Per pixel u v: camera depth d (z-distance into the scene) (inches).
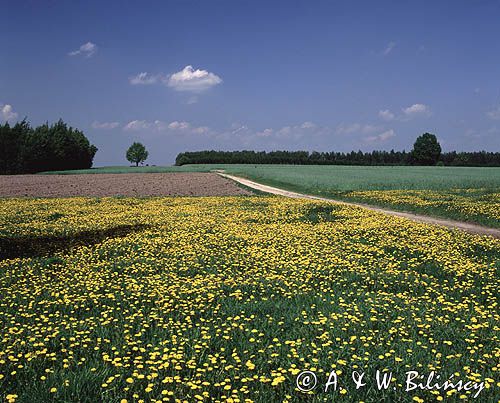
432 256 531.8
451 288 416.2
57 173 3796.8
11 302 372.2
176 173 3447.3
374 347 281.3
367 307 352.2
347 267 479.8
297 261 497.4
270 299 377.7
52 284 419.8
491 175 2851.9
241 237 641.6
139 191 1820.9
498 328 315.6
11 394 222.2
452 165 5556.1
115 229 738.2
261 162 6215.6
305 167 4591.5
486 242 625.0
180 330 306.2
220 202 1205.7
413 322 323.0
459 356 267.4
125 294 393.1
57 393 225.3
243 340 294.5
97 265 492.1
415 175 2842.0
